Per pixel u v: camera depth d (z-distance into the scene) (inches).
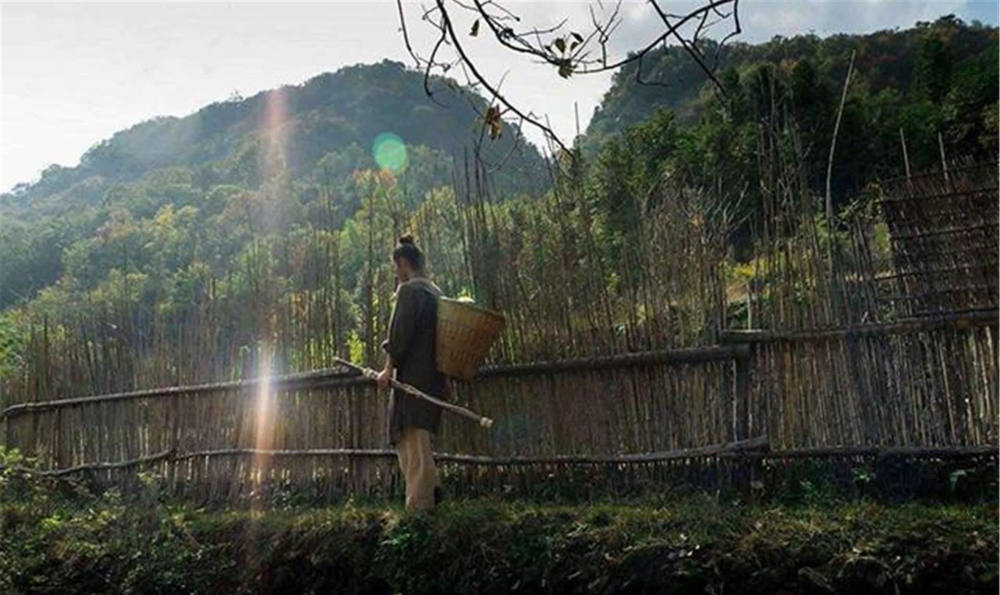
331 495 279.9
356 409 279.7
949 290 214.1
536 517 222.1
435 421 245.0
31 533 290.5
